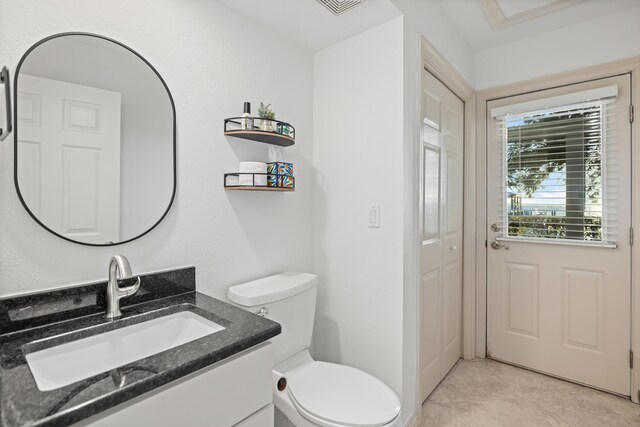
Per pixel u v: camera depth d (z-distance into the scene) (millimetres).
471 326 2457
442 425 1705
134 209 1146
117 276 1056
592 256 2049
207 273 1374
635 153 1883
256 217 1582
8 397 601
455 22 2037
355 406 1179
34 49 928
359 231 1711
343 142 1774
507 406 1873
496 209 2408
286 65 1730
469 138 2430
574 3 1822
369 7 1456
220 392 825
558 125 2154
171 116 1241
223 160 1425
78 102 1017
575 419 1753
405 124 1554
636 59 1854
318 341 1909
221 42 1415
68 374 855
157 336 1058
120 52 1105
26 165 920
